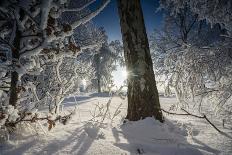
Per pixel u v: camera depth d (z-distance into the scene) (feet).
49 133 11.19
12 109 9.66
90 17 10.53
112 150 10.01
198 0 21.20
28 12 9.46
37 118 10.43
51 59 11.25
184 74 20.04
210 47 20.17
